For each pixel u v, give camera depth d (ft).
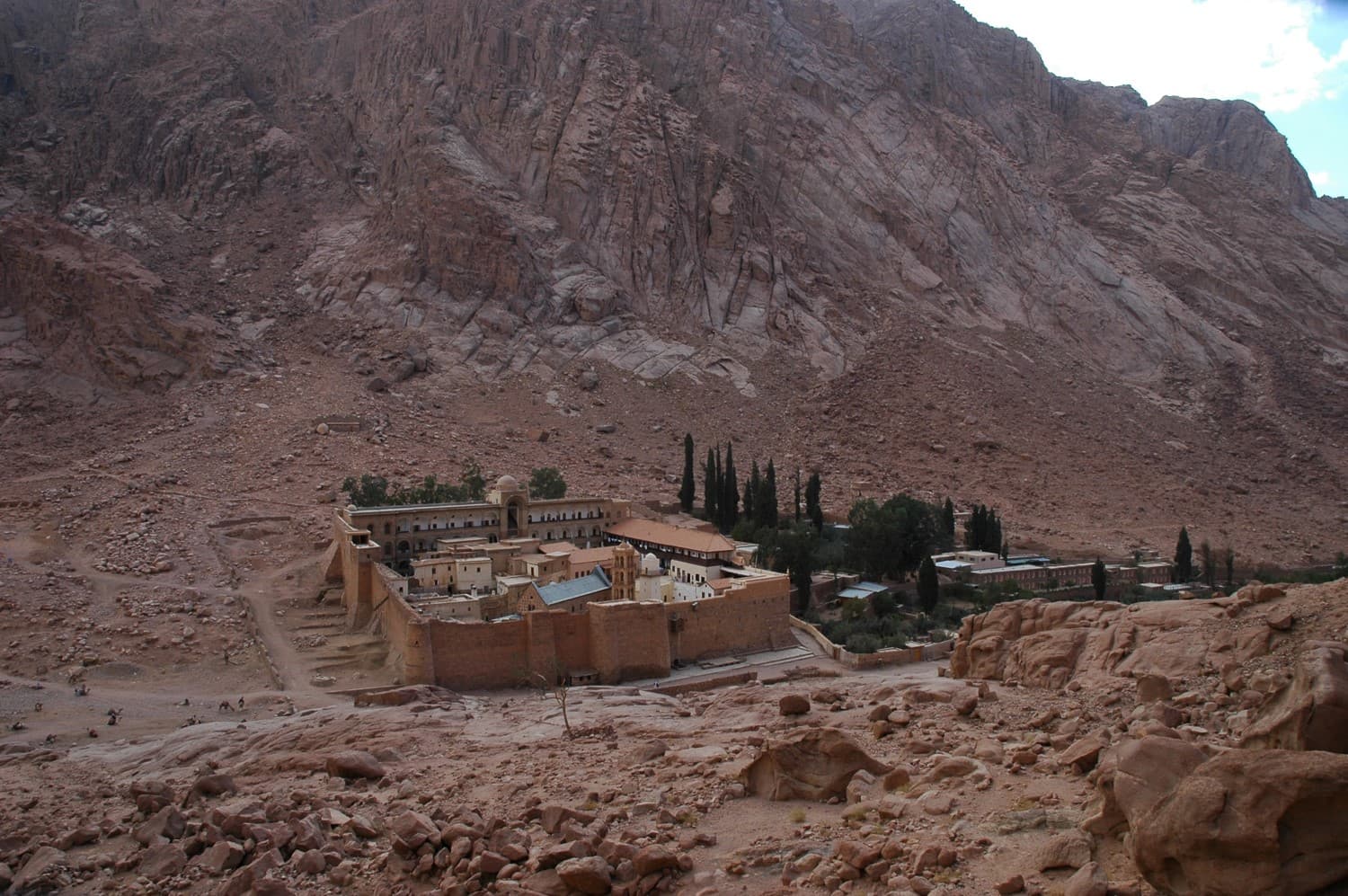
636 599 297.74
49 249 555.69
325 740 143.54
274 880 77.41
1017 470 545.03
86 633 265.13
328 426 458.09
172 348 516.73
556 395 544.21
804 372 612.70
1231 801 50.52
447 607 260.83
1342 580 93.91
